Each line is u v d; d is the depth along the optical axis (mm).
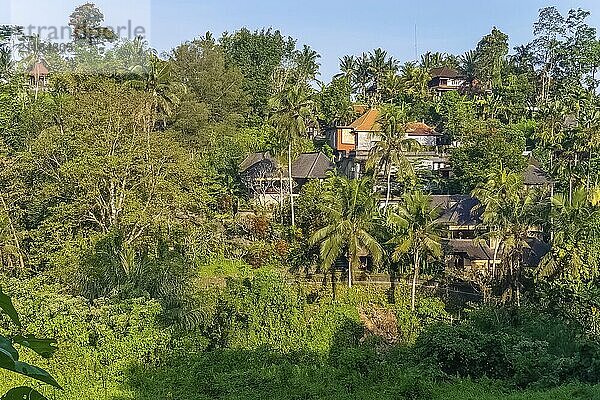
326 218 36844
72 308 22203
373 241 34000
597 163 49188
